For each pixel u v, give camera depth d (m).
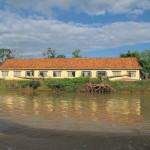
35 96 44.22
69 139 15.81
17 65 65.94
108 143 15.04
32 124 19.89
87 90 54.00
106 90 54.25
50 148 14.23
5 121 21.02
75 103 34.34
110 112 26.55
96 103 34.47
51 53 93.38
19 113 25.28
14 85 59.44
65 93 51.38
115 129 18.41
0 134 16.91
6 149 14.01
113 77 59.56
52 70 63.19
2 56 98.50
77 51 92.12
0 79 62.34
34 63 65.94
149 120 22.05
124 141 15.37
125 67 60.22
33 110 27.47
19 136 16.47
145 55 81.56
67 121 21.25
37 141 15.42
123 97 43.62
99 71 61.19
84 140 15.61
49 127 18.89
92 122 20.92
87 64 62.91
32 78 62.00
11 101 36.12
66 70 62.47
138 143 15.01
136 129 18.44
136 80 56.81
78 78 56.66
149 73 76.25
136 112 26.66
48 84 57.00
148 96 45.66
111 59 64.19
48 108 29.17
